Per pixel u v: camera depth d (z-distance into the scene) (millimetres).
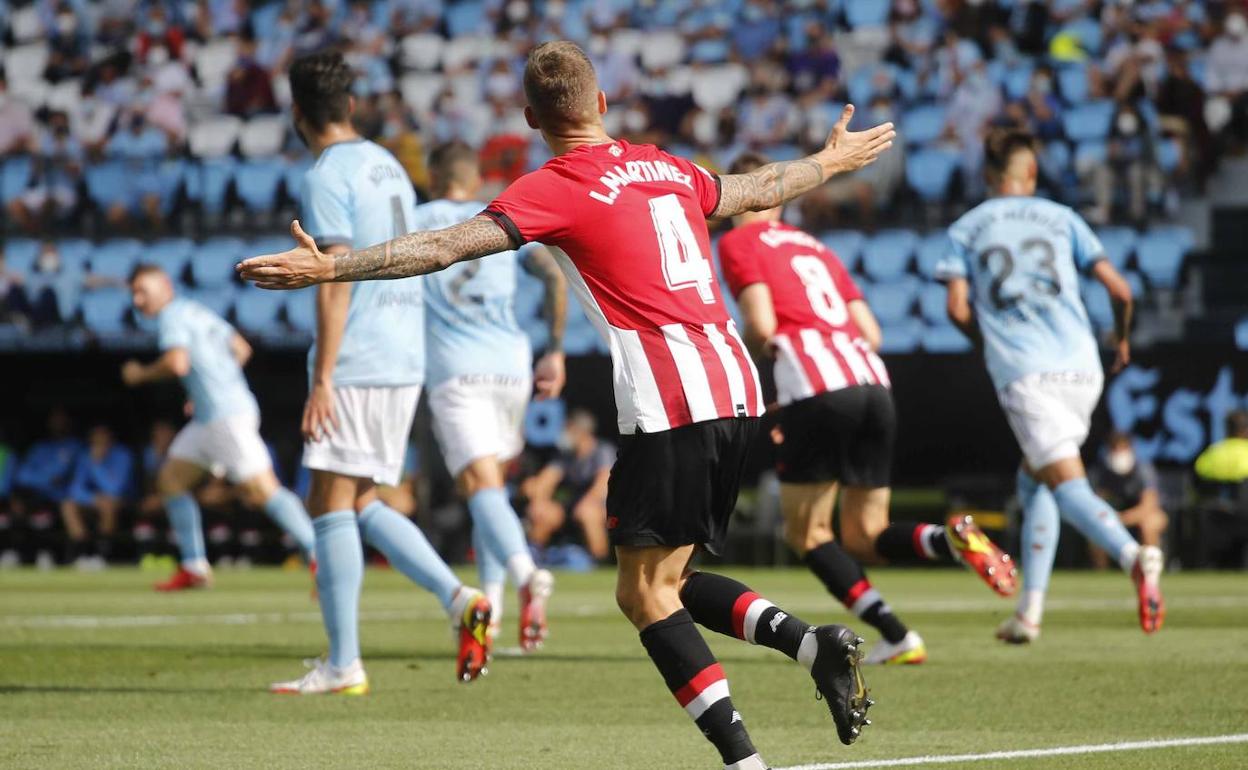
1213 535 54938
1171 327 59250
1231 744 15453
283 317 64750
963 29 71312
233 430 42031
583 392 59938
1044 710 18203
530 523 57562
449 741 16062
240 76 74000
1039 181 61469
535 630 24562
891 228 61844
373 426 20250
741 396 12750
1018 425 26625
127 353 66750
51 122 75125
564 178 12781
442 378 27328
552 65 13375
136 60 77875
